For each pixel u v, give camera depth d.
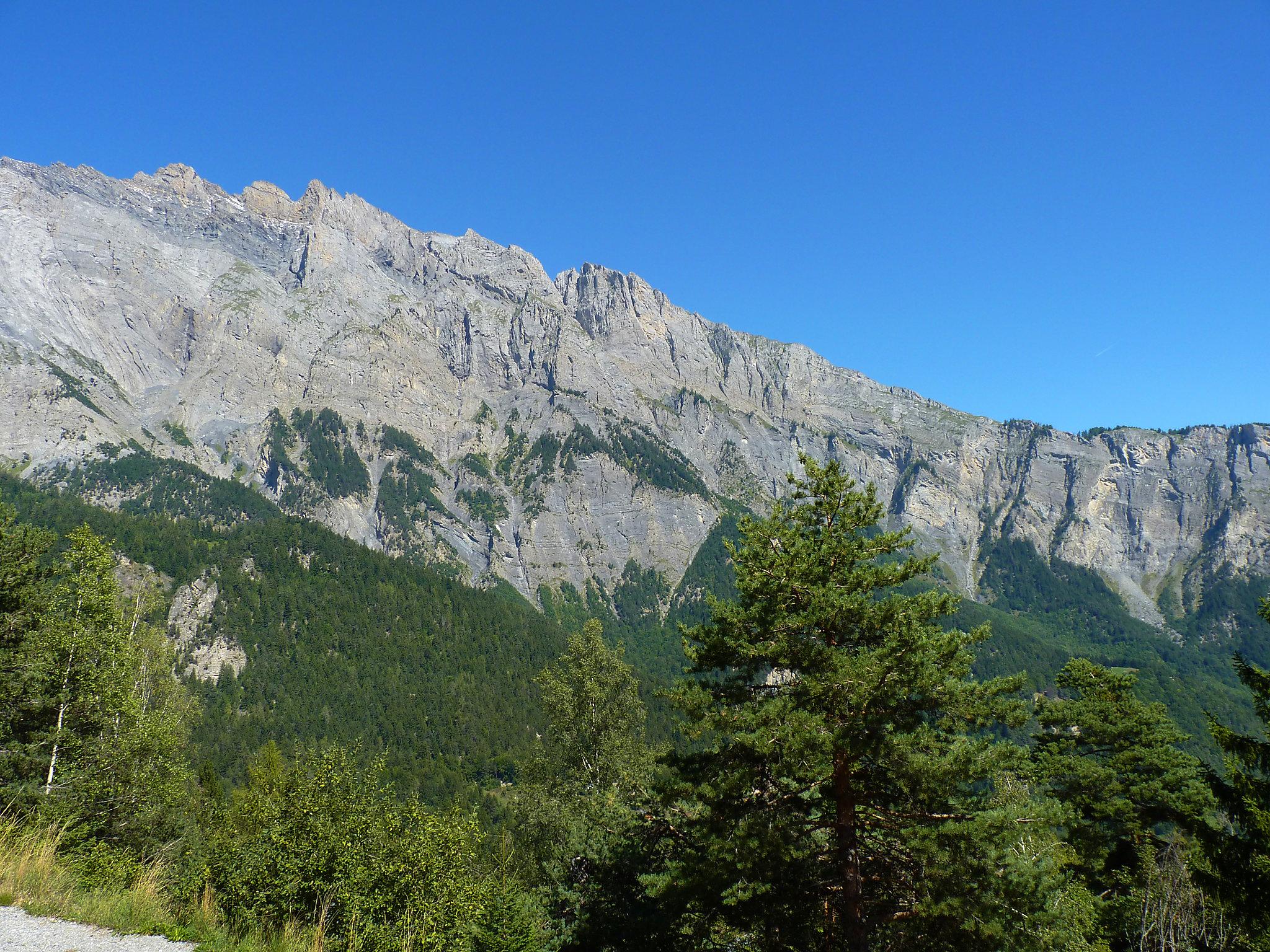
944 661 22.38
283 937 18.53
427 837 24.67
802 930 22.14
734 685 23.67
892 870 21.70
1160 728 42.22
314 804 22.92
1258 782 23.00
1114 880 38.81
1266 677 23.98
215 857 20.88
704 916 24.52
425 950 22.31
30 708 31.42
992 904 19.77
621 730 47.12
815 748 19.84
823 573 22.66
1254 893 22.73
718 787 21.66
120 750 33.16
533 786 45.59
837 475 24.77
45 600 32.66
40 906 15.91
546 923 28.92
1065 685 46.31
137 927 16.27
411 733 129.75
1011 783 35.09
